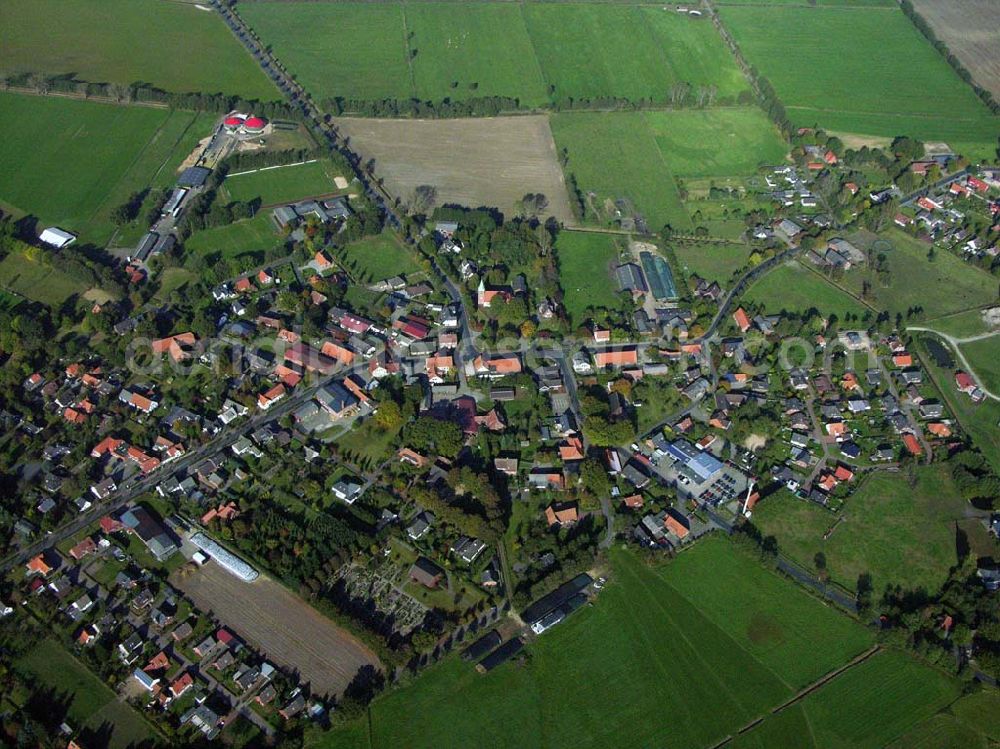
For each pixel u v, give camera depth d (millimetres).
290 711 192750
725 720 194500
